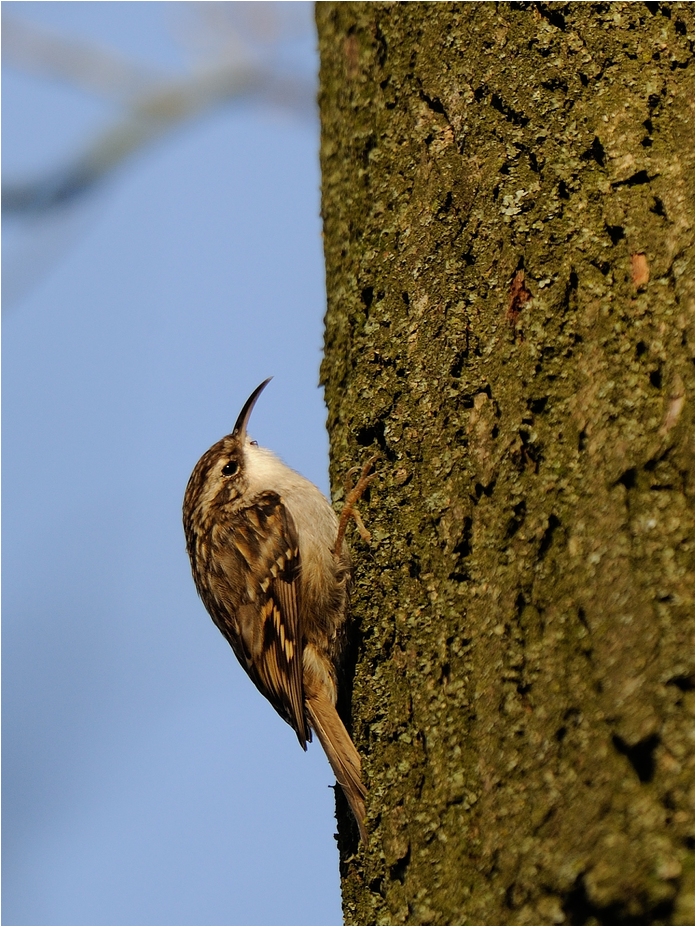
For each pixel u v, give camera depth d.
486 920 4.18
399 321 5.59
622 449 4.38
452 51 5.55
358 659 5.73
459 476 5.02
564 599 4.36
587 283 4.74
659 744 3.94
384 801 5.10
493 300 5.05
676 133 4.84
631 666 4.07
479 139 5.30
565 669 4.26
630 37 5.02
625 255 4.70
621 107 4.91
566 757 4.14
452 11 5.60
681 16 5.01
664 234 4.66
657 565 4.16
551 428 4.66
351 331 6.00
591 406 4.55
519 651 4.47
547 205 4.95
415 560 5.25
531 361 4.78
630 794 3.94
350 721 5.93
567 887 3.95
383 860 5.00
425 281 5.45
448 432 5.12
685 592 4.10
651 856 3.81
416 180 5.64
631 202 4.75
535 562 4.52
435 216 5.46
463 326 5.16
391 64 5.96
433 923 4.48
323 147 6.58
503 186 5.13
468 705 4.68
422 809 4.79
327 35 6.62
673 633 4.05
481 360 5.04
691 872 3.77
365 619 5.67
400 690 5.19
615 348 4.57
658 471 4.32
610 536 4.29
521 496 4.66
